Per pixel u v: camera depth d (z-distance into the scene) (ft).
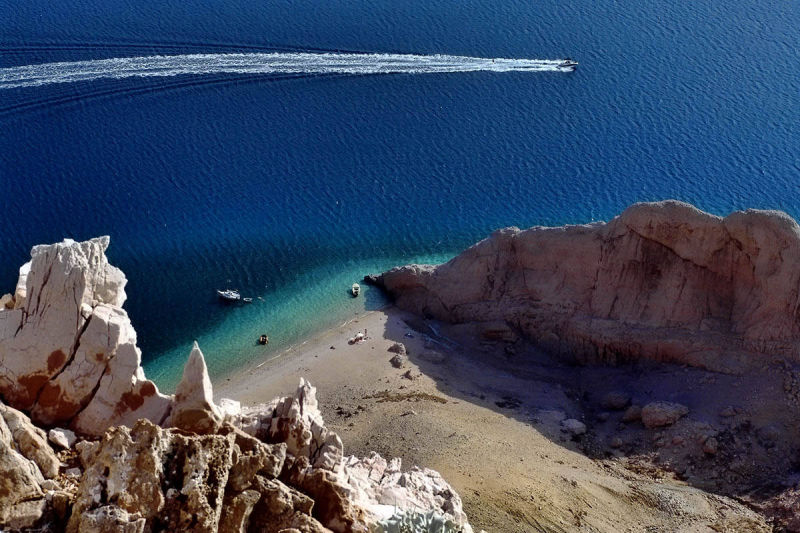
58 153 316.60
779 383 207.31
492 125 354.13
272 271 272.92
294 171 318.45
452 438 194.08
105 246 117.70
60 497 94.38
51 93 348.18
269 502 102.94
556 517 171.83
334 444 116.16
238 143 330.75
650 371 222.69
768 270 215.51
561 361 235.81
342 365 229.66
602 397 220.64
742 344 215.72
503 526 167.84
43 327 112.47
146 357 238.27
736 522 176.96
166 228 287.28
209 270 271.28
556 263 239.50
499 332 240.94
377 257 283.18
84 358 112.88
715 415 204.33
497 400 216.95
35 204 291.38
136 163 314.55
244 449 105.81
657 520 176.55
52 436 107.04
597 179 327.67
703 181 328.29
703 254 223.71
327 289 266.57
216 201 300.40
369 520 115.34
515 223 304.30
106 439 97.96
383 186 315.37
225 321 252.21
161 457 94.32
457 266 252.01
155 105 347.56
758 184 326.85
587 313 234.38
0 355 112.47
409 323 250.78
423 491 148.56
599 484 184.03
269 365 233.76
